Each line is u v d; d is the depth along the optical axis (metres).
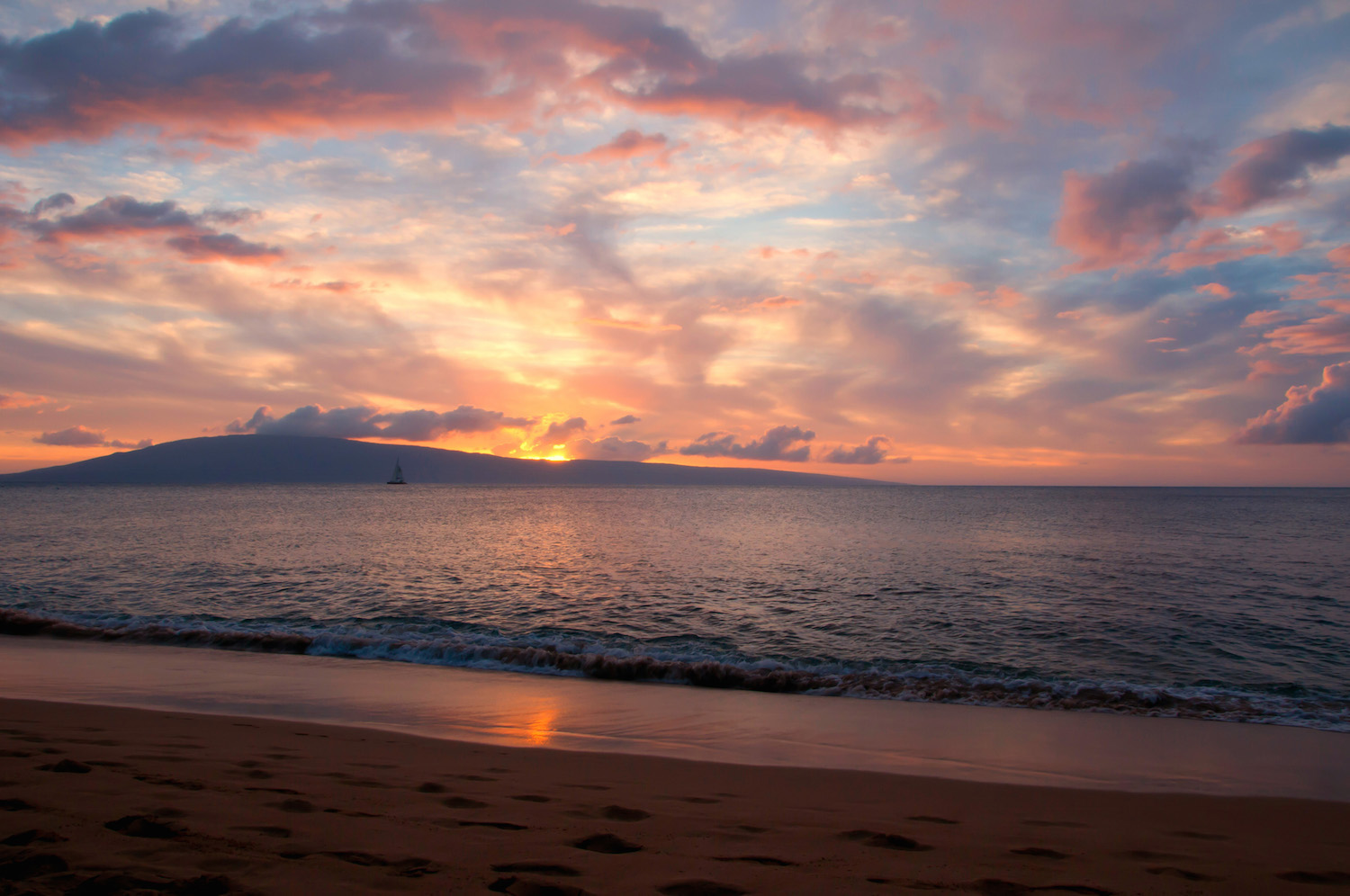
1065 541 42.91
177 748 6.63
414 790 5.58
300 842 4.05
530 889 3.48
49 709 8.48
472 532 49.62
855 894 3.72
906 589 23.73
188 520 59.69
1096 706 10.98
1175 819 6.00
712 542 42.38
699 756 7.86
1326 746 8.91
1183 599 21.80
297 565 29.00
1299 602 21.28
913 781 6.95
